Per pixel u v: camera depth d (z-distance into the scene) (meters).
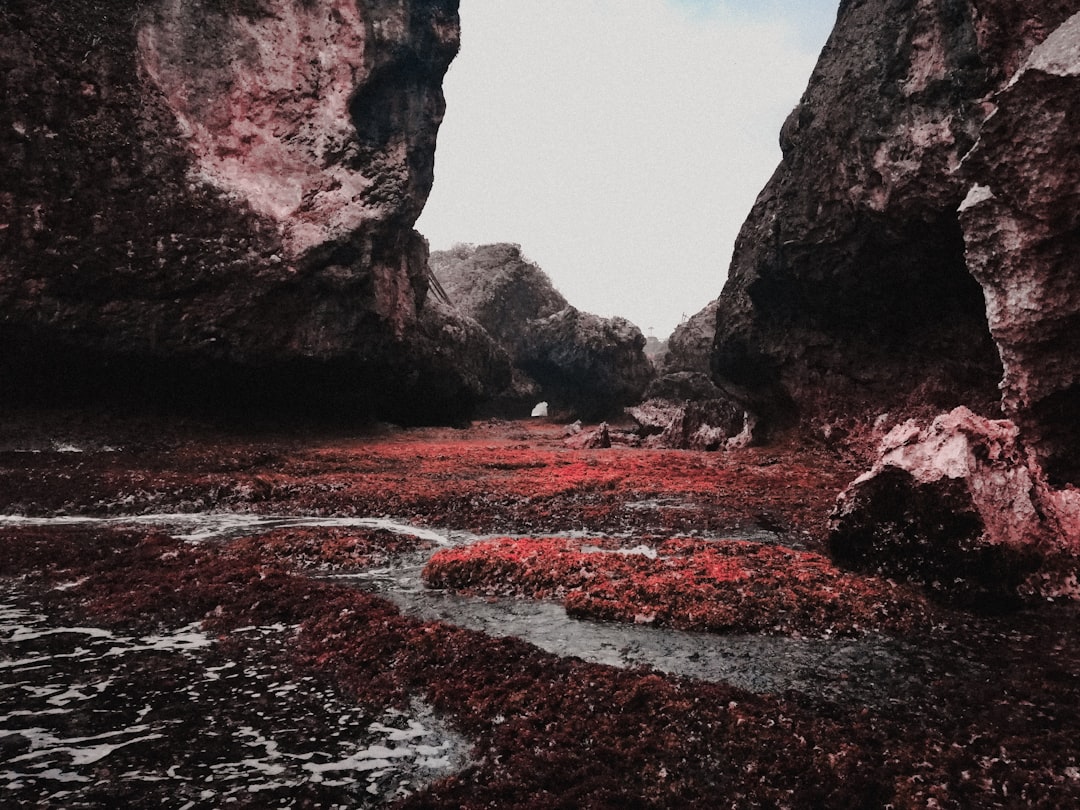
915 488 12.58
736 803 6.36
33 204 26.27
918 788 6.39
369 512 20.28
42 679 9.12
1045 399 14.41
